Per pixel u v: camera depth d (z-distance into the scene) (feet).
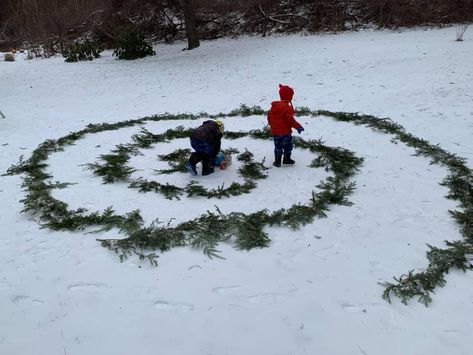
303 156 24.06
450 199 18.07
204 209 17.89
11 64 72.90
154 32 83.87
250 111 34.88
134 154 25.48
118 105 41.55
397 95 35.55
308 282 12.76
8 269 13.84
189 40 71.51
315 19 73.05
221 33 79.25
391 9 66.49
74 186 20.84
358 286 12.53
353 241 14.94
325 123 30.32
